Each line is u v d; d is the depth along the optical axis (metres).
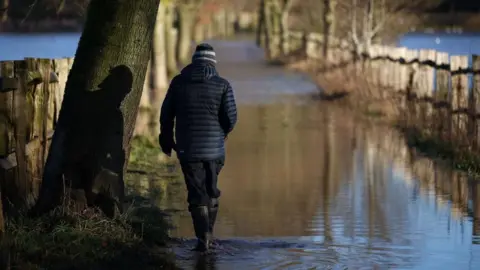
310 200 17.36
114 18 12.77
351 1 49.34
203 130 12.74
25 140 13.75
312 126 30.41
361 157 23.22
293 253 13.00
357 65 41.34
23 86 13.63
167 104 12.89
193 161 12.74
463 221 15.36
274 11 84.12
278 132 28.72
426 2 53.25
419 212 16.16
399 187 18.78
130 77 12.98
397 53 31.94
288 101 39.62
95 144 12.86
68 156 12.81
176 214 15.67
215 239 13.73
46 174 12.86
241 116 33.50
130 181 18.83
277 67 65.75
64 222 12.38
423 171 20.89
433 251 13.19
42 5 20.45
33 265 11.06
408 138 26.34
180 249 13.07
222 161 12.96
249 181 19.53
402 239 13.98
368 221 15.38
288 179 19.78
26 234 11.93
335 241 13.84
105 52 12.82
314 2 76.06
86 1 20.39
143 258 12.01
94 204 12.91
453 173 20.52
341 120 32.16
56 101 16.14
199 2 81.00
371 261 12.58
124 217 13.05
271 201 17.22
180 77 12.89
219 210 16.36
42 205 12.80
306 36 75.00
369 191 18.31
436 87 25.16
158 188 18.02
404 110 29.98
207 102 12.73
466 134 22.03
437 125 25.25
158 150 23.09
